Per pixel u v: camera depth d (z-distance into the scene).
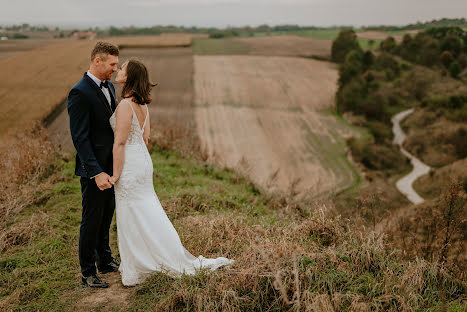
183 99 47.62
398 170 41.69
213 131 38.91
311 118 50.44
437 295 3.03
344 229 4.21
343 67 63.75
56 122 22.58
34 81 33.72
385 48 77.88
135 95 3.10
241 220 4.48
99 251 3.50
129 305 2.94
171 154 9.22
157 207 3.29
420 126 54.03
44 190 5.75
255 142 38.44
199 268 3.20
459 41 64.56
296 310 2.53
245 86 57.28
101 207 3.17
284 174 32.22
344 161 39.19
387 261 3.31
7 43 65.81
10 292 3.17
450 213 4.52
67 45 56.31
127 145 3.14
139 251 3.20
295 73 68.50
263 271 2.87
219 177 8.43
